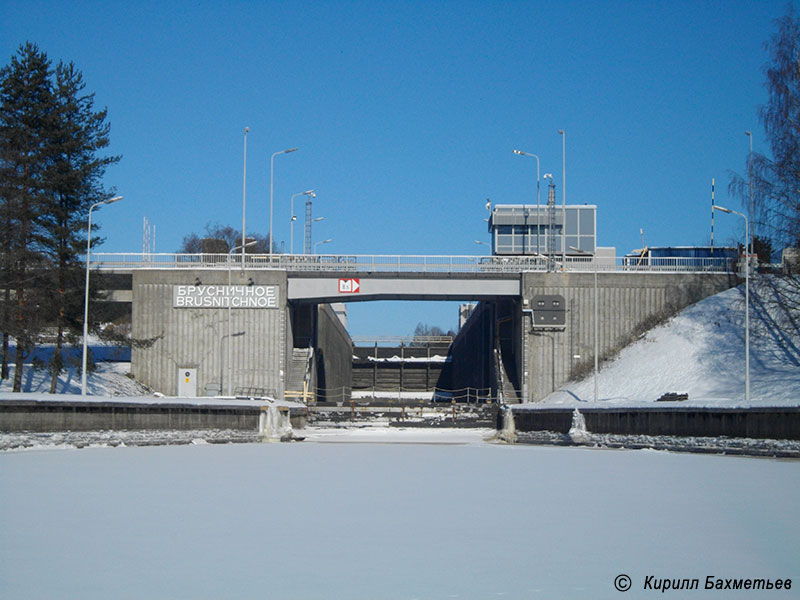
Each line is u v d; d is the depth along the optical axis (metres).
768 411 38.00
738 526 18.00
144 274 72.69
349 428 67.56
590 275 72.25
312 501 21.50
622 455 39.91
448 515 19.42
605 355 71.44
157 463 31.72
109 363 82.00
